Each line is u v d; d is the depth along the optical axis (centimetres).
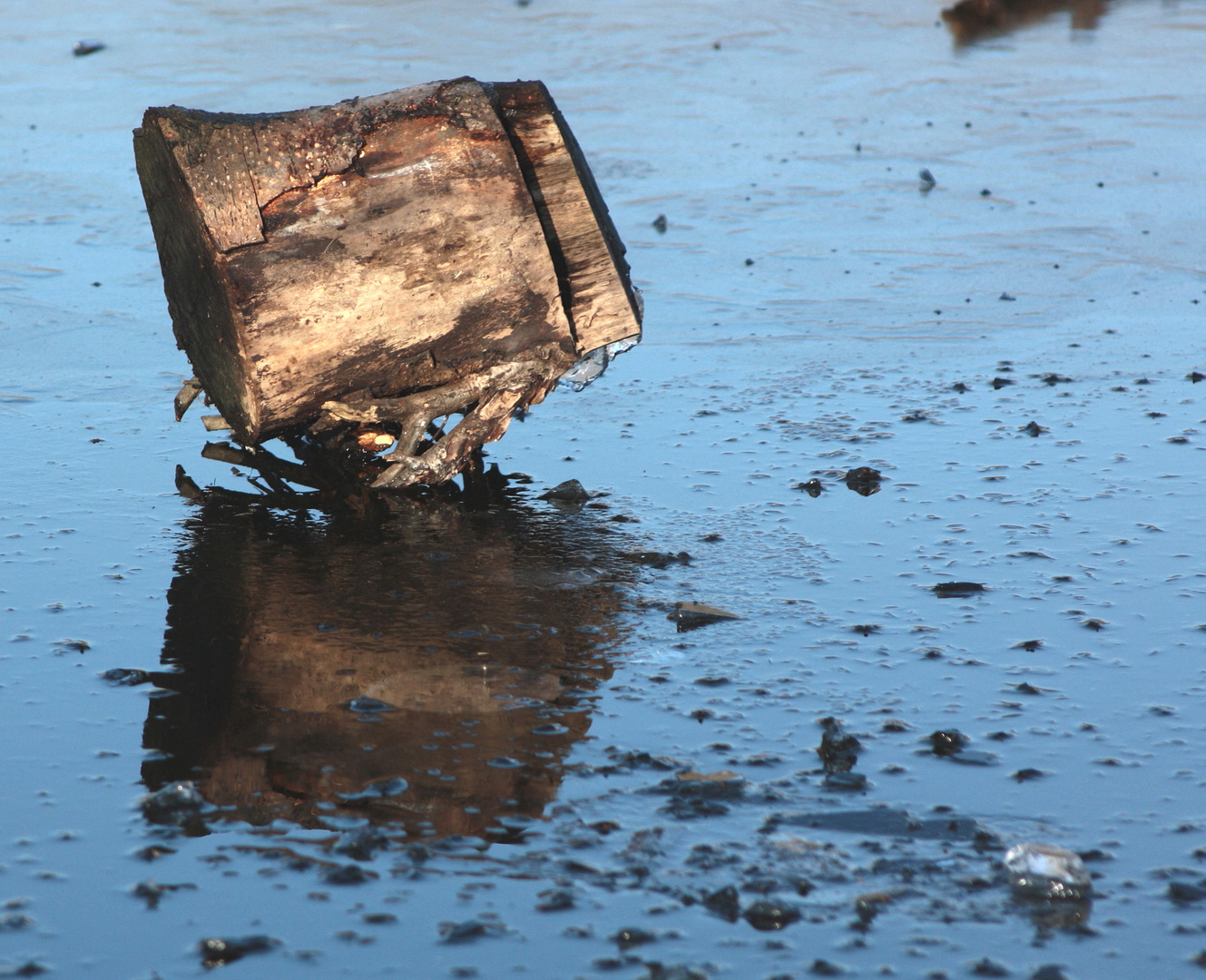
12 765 592
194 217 862
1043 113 2161
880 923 489
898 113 2186
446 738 619
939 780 580
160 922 490
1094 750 603
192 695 659
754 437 1053
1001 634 720
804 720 632
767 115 2169
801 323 1339
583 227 940
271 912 495
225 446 1030
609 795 570
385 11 2855
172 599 772
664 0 2975
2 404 1106
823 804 562
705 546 848
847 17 2902
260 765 596
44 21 2827
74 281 1431
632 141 2011
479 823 551
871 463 991
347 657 701
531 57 2486
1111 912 496
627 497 938
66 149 1944
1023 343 1268
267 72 2319
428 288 895
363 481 981
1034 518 879
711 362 1238
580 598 776
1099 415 1077
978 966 467
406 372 927
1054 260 1503
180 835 543
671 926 488
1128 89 2312
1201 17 2911
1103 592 769
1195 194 1731
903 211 1692
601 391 1170
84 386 1156
